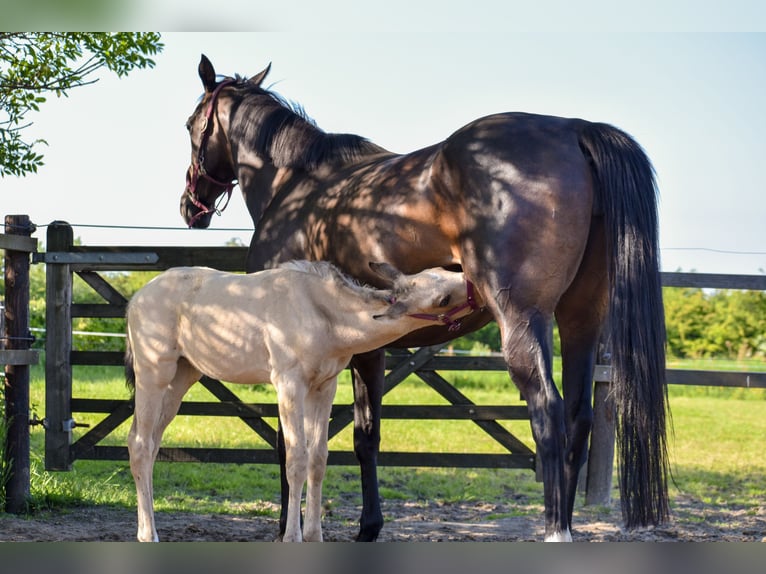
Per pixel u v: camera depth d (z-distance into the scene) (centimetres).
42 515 591
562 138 402
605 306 439
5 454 604
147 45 706
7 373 615
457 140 413
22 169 705
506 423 1142
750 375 655
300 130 541
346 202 467
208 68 613
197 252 668
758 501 671
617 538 523
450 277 410
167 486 711
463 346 2112
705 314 2408
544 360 383
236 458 664
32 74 695
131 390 516
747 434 1096
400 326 432
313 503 473
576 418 446
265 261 520
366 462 509
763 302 2380
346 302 441
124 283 2091
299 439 447
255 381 476
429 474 795
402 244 434
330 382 470
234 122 584
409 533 544
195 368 514
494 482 762
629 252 389
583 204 392
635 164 397
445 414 661
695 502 667
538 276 386
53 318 666
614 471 811
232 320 462
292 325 446
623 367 387
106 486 687
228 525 567
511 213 388
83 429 916
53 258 660
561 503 377
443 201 414
